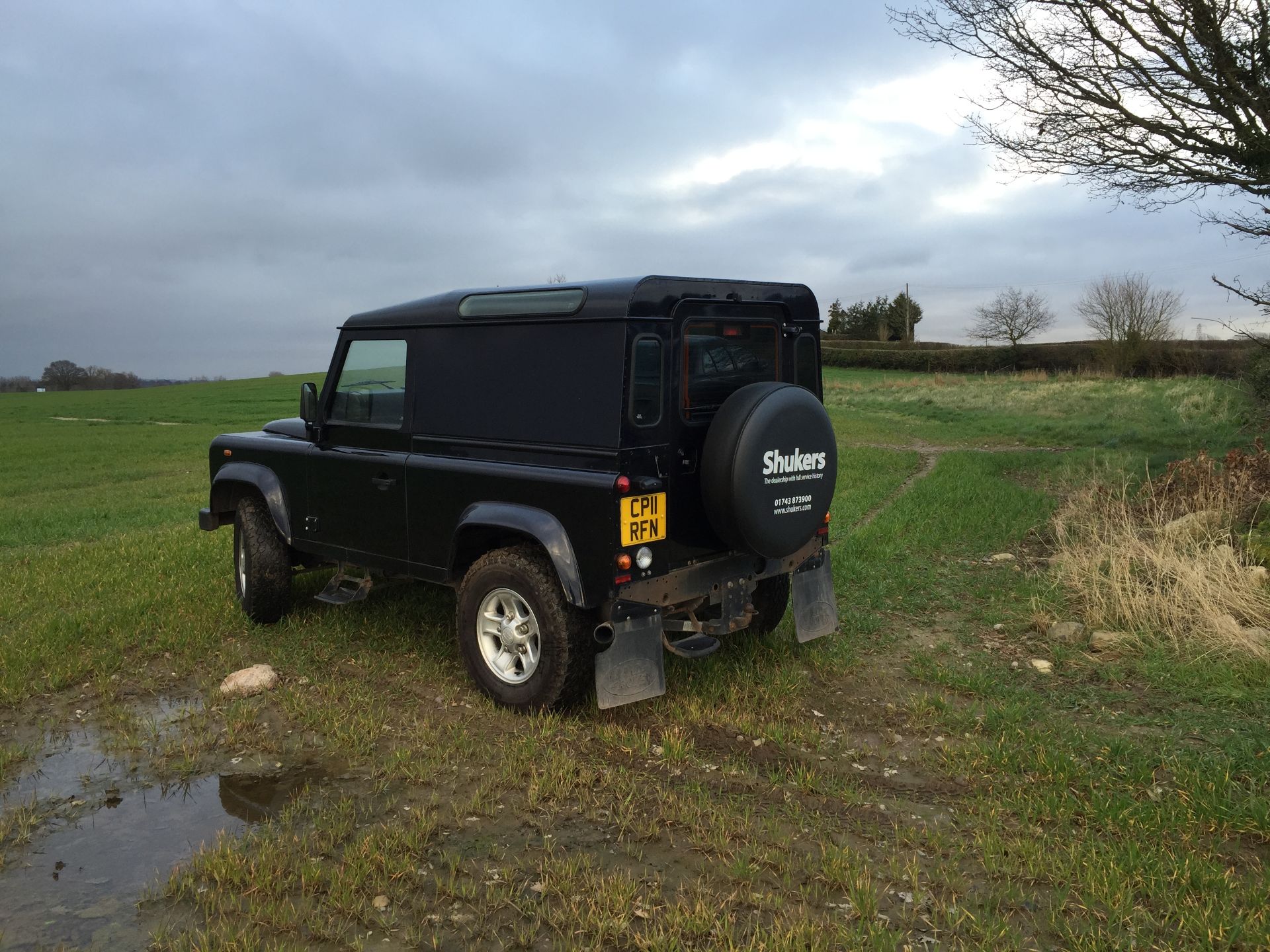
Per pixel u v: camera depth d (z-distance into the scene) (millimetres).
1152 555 6480
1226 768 3873
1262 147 8930
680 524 4543
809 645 5809
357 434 5613
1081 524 8273
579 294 4379
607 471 4238
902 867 3227
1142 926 2830
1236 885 3014
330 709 4715
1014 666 5500
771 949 2732
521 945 2809
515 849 3406
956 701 4949
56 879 3230
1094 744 4273
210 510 6805
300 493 6000
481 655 4809
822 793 3867
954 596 7039
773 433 4469
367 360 5562
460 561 5113
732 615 4879
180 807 3781
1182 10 9094
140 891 3150
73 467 22672
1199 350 40688
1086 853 3254
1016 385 40844
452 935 2865
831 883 3135
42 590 7234
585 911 2965
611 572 4191
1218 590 5875
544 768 4020
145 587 7234
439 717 4699
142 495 15984
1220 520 7449
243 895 3096
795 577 5371
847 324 94938
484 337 4824
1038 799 3703
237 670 5398
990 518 9961
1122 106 9922
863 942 2779
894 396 39375
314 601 6832
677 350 4457
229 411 47125
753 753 4297
